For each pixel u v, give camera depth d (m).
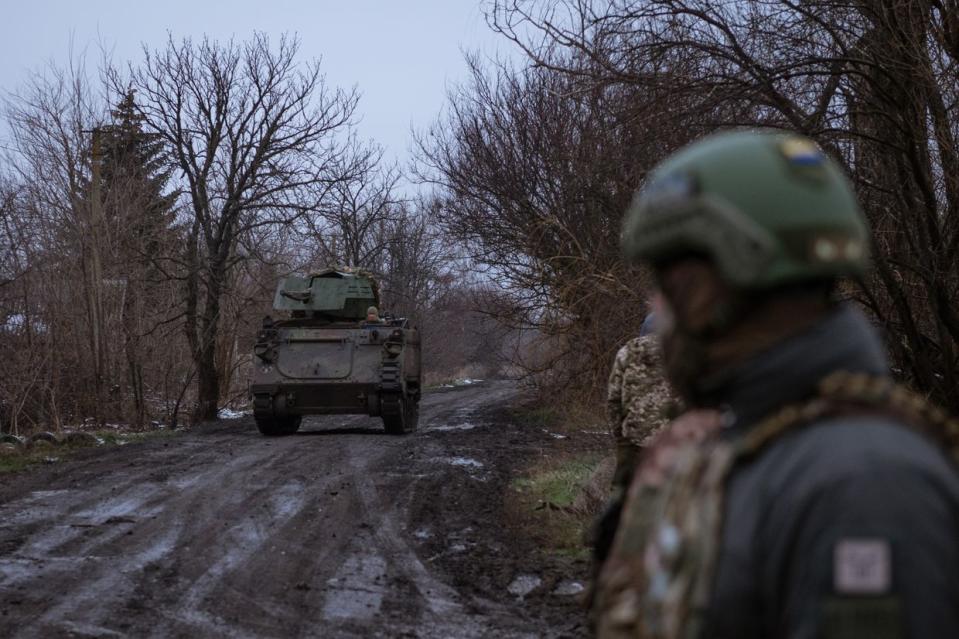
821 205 1.40
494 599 7.41
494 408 29.61
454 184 27.00
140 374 24.86
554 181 22.22
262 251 33.34
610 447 15.13
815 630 1.21
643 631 1.48
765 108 10.69
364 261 41.31
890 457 1.25
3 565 8.35
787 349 1.43
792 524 1.28
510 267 23.62
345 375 20.25
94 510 10.91
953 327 9.86
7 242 26.17
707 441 1.53
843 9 10.00
